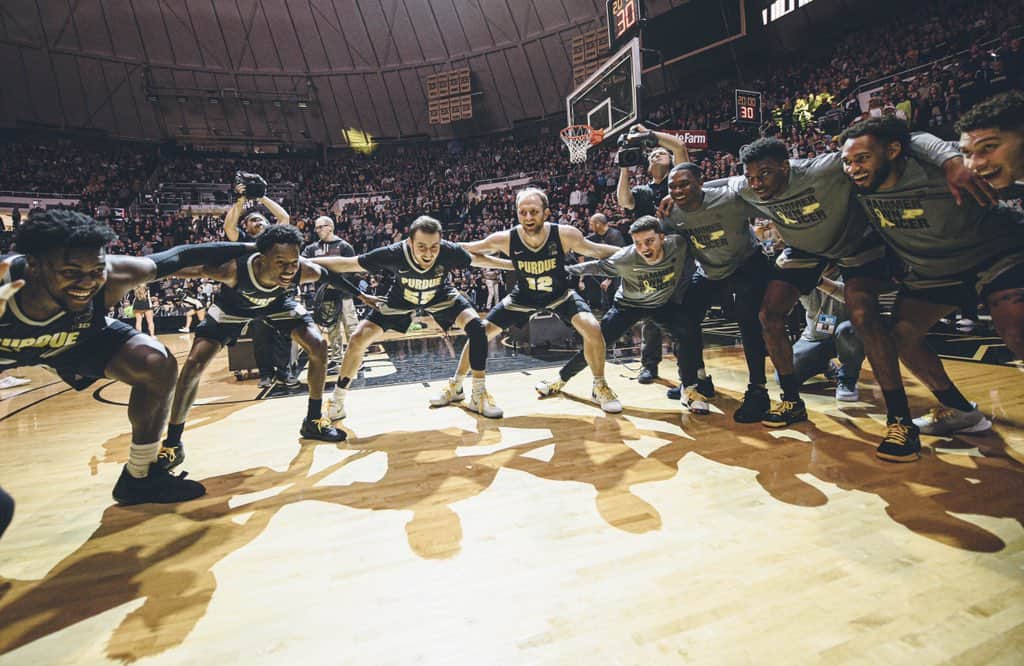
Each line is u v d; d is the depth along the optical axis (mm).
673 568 1502
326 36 23547
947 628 1202
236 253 2432
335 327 5297
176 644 1259
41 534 1867
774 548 1588
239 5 22172
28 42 19906
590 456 2488
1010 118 1530
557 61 22562
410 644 1229
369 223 19031
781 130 12391
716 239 2920
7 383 5344
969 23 12555
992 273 2004
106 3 20578
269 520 1938
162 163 22312
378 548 1697
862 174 2037
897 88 11172
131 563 1654
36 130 20469
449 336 8188
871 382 3768
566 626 1266
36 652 1244
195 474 2439
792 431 2730
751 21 16484
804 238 2574
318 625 1316
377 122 25453
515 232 3215
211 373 5430
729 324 7777
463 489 2160
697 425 2926
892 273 2826
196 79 23016
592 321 3291
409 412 3486
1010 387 3271
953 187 1790
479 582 1476
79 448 2959
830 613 1270
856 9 15266
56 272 1570
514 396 3820
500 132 24797
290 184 22781
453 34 23266
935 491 1937
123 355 2006
